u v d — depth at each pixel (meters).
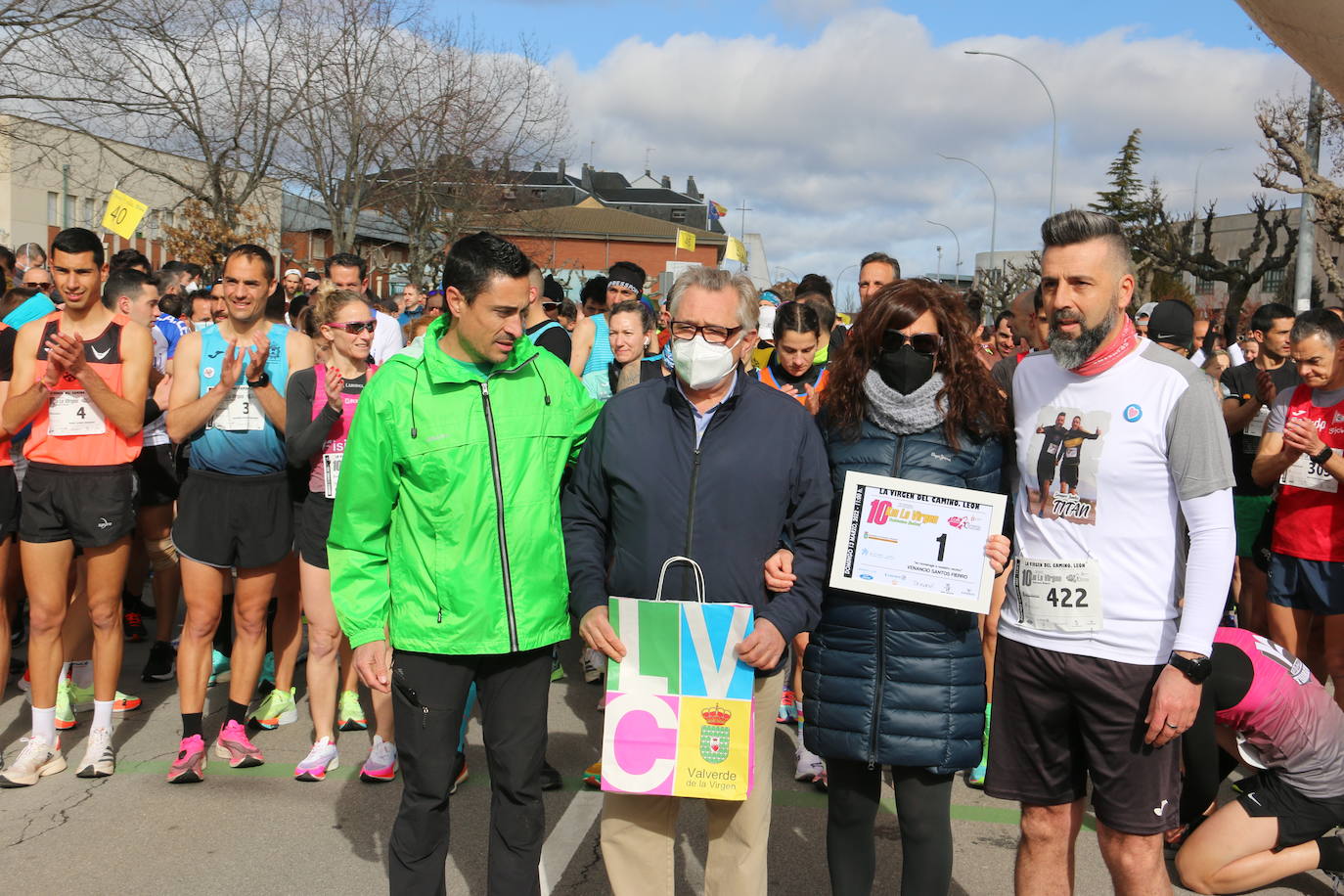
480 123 22.77
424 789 3.15
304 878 3.87
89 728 5.45
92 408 4.67
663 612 2.94
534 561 3.16
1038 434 2.99
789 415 3.10
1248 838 3.78
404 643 3.13
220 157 19.44
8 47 16.11
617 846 3.11
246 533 4.71
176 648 6.62
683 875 4.01
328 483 4.70
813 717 3.18
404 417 3.10
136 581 7.03
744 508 3.02
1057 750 3.05
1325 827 3.78
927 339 3.06
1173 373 2.80
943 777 3.11
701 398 3.08
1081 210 2.88
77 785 4.69
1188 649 2.70
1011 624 3.06
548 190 74.50
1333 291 26.20
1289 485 5.16
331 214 21.22
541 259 33.59
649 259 64.81
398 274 29.77
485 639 3.10
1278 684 3.74
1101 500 2.86
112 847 4.09
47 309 6.93
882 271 6.12
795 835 4.32
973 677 3.12
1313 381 4.96
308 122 20.36
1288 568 5.19
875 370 3.16
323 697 4.86
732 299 2.95
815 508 3.09
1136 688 2.84
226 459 4.66
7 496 4.86
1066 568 2.90
